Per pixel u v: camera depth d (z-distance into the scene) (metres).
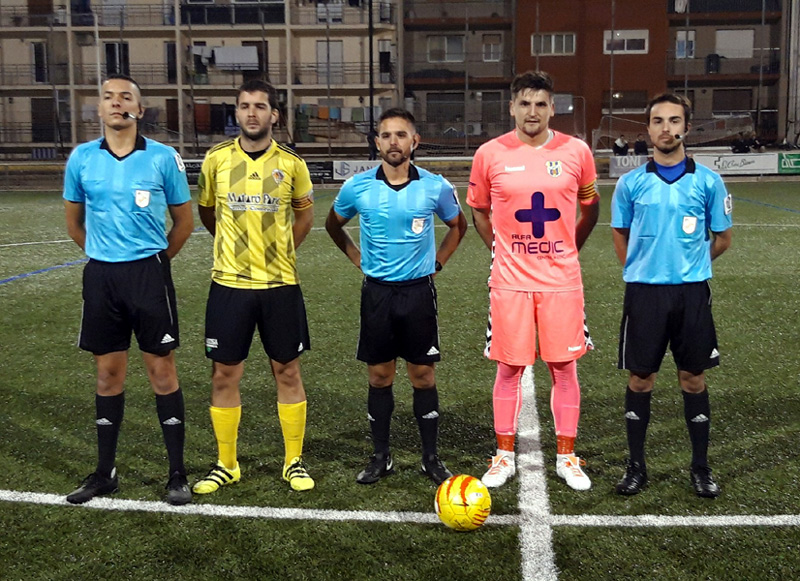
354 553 2.95
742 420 4.35
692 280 3.38
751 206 16.20
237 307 3.46
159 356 3.44
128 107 3.28
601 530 3.12
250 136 3.41
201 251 11.11
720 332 6.28
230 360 3.48
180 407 3.51
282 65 34.53
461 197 18.62
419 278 3.57
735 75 34.66
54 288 8.42
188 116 34.12
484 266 9.52
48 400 4.79
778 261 9.51
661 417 4.44
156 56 34.25
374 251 3.54
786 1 33.91
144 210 3.34
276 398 4.82
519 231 3.55
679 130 3.31
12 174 24.67
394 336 3.58
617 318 6.85
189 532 3.12
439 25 35.88
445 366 5.49
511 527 3.15
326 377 5.26
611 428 4.30
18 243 11.95
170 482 3.45
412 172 3.57
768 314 6.86
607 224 13.70
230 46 34.31
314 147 33.16
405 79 36.12
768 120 33.59
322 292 8.02
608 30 34.56
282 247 3.51
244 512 3.30
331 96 34.53
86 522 3.21
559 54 35.09
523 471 3.74
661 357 3.45
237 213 3.45
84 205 3.47
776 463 3.76
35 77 34.19
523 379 5.22
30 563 2.89
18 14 33.88
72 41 33.88
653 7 34.22
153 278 3.38
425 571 2.83
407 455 3.95
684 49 35.59
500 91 36.03
